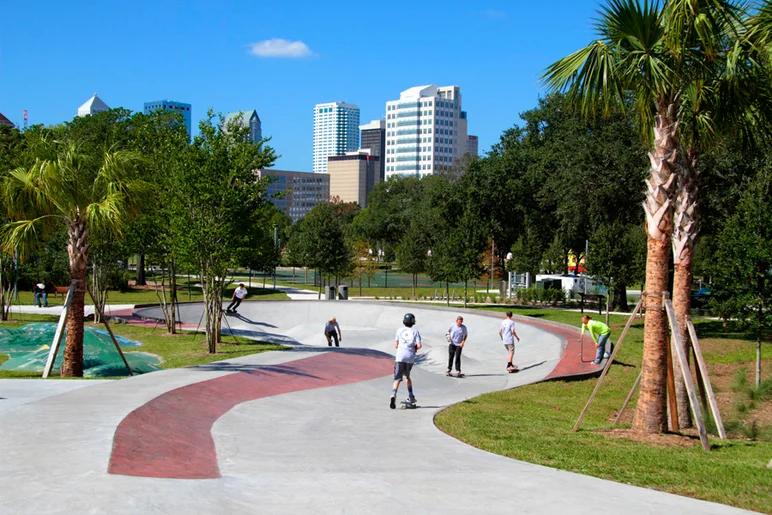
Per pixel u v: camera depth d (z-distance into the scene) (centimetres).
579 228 3731
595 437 988
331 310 3550
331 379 1518
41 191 1515
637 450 888
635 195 2997
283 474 705
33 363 1819
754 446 948
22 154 2517
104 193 1588
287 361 1684
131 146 2678
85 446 722
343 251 4612
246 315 3494
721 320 2794
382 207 11012
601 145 3016
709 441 977
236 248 2058
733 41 1072
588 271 2788
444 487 649
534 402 1373
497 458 816
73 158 1566
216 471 716
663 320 1012
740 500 642
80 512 505
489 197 4981
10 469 622
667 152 977
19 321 2892
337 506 573
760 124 1180
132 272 6066
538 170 4606
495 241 5662
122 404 998
